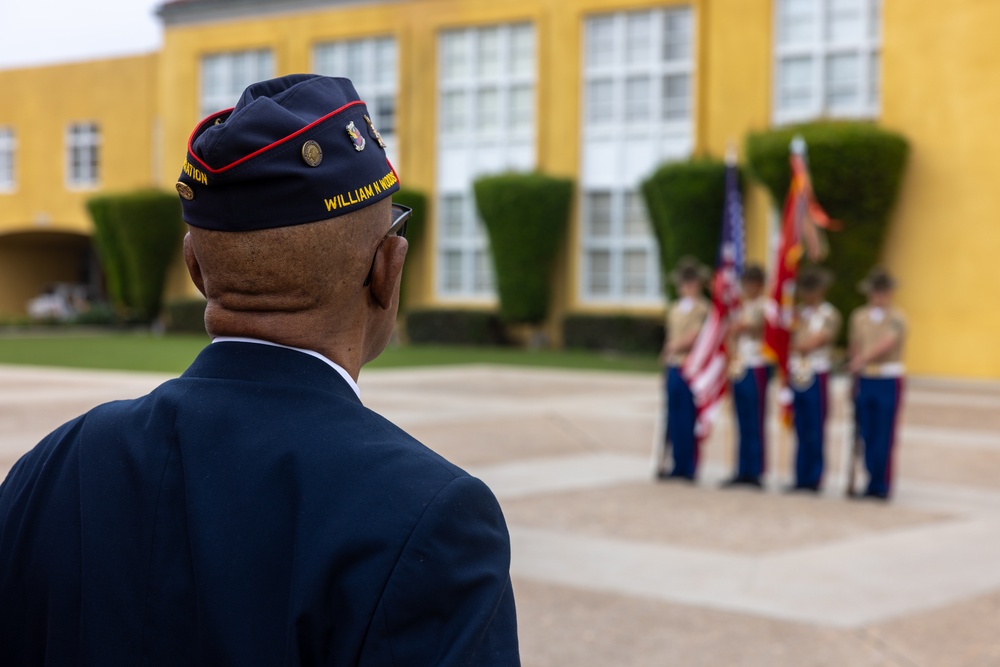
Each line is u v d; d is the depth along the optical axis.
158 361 21.42
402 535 1.21
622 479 9.68
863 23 22.06
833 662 4.89
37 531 1.40
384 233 1.43
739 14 23.12
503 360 23.03
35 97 35.56
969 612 5.66
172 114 31.66
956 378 20.30
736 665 4.84
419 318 27.62
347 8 28.91
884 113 20.94
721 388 9.54
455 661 1.17
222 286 1.38
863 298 20.25
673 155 25.14
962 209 20.25
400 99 28.31
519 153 27.06
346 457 1.28
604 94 25.89
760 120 22.97
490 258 26.23
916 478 9.94
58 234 37.88
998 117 19.91
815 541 7.29
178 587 1.29
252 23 30.28
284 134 1.32
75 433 1.46
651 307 25.47
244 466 1.30
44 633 1.39
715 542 7.22
